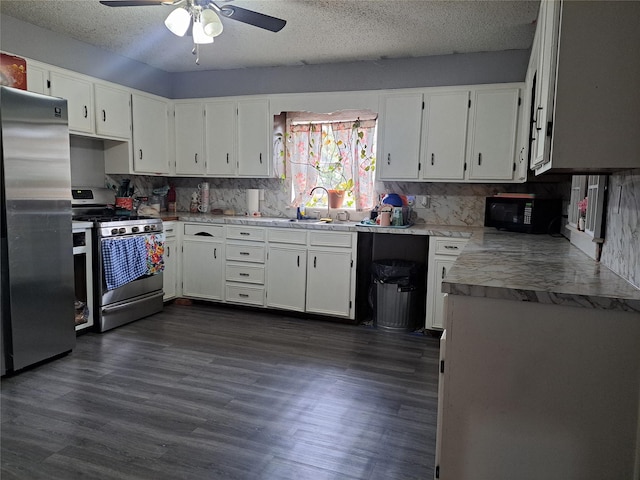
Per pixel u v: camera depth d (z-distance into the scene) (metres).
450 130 3.83
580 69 1.35
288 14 3.15
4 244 2.64
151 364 2.94
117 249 3.54
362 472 1.86
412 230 3.63
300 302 4.04
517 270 1.75
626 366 1.34
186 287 4.45
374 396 2.55
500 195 3.66
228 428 2.18
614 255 1.73
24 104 2.69
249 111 4.41
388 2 2.93
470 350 1.48
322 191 4.55
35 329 2.83
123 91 4.09
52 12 3.28
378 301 3.79
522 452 1.46
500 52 3.87
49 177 2.88
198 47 3.97
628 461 1.37
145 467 1.86
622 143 1.34
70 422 2.20
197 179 5.01
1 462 1.87
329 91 4.38
